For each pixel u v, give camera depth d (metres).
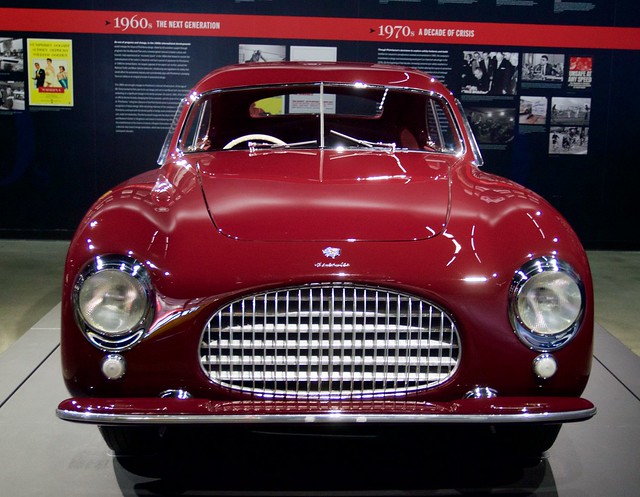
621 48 5.73
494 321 1.86
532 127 5.84
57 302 4.25
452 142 2.93
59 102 5.70
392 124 3.32
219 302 1.82
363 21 5.63
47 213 5.91
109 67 5.65
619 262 5.62
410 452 2.38
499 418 1.77
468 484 2.18
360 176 2.32
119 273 1.83
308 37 5.64
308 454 2.36
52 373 3.02
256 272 1.82
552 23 5.68
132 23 5.59
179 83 5.70
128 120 5.76
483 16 5.66
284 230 1.94
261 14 5.60
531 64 5.74
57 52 5.62
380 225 1.97
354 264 1.83
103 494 2.10
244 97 3.10
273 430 1.95
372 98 3.18
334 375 1.87
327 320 1.85
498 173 5.92
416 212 2.04
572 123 5.84
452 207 2.09
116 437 2.25
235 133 3.30
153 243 1.90
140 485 2.15
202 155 2.69
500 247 1.92
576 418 1.81
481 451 2.39
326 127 3.36
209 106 3.15
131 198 2.10
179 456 2.34
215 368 1.88
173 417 1.75
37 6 5.55
